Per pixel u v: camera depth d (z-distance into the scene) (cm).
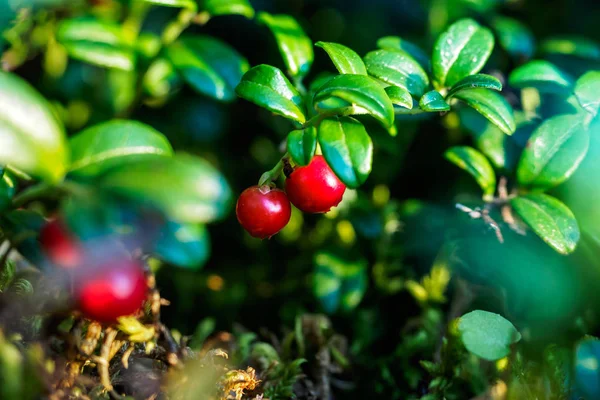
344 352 21
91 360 17
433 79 20
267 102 18
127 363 18
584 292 20
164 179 16
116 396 18
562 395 19
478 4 23
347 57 18
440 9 24
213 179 16
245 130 26
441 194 23
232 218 24
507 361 20
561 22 25
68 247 16
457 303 21
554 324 21
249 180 25
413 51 21
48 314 17
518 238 21
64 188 16
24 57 22
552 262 21
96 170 17
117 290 16
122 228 17
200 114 25
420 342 21
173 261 18
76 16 22
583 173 20
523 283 21
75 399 17
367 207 23
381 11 25
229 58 21
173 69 21
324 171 18
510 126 19
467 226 22
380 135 22
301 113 18
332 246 23
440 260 22
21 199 17
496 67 23
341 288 22
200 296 23
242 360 20
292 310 23
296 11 25
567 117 20
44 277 18
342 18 25
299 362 20
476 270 22
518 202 20
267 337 22
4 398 16
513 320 21
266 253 24
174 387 18
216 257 24
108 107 23
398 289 23
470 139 23
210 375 18
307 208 18
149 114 25
